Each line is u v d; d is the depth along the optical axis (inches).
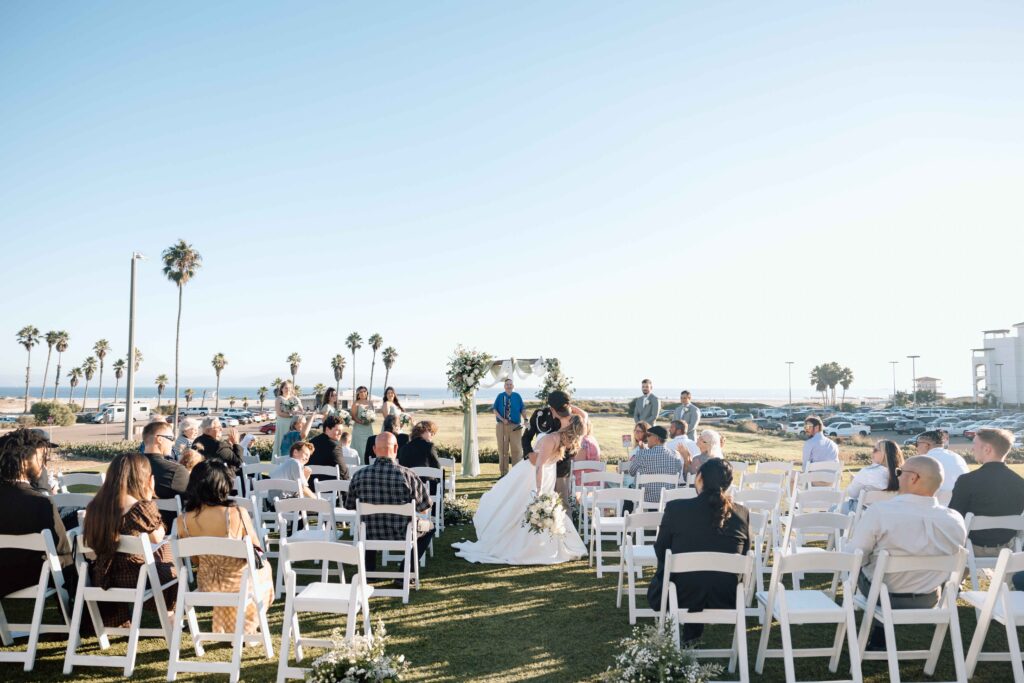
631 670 148.7
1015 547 209.9
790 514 253.8
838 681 159.3
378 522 244.7
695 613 158.9
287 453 406.6
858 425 1718.8
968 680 164.2
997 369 3358.8
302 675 161.0
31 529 181.6
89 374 4030.5
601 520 273.9
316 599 166.4
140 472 186.7
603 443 991.6
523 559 280.7
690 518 172.1
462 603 226.8
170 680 164.7
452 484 398.0
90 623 199.6
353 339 3622.0
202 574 187.0
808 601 164.9
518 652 184.4
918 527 158.2
